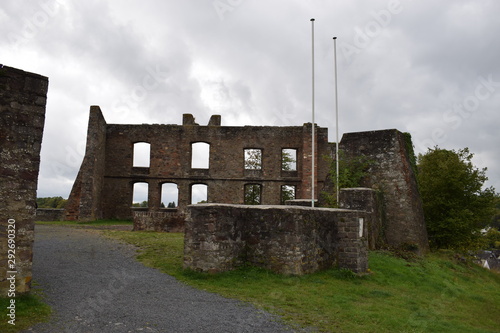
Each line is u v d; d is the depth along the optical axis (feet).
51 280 30.09
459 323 27.73
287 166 129.90
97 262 37.70
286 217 35.60
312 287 32.37
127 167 101.65
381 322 24.89
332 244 40.65
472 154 79.87
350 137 66.18
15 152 24.54
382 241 57.00
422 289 37.81
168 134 102.37
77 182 92.53
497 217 193.26
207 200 101.19
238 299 27.73
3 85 24.49
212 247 34.24
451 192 77.15
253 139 102.73
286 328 22.48
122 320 22.17
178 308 24.98
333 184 67.15
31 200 24.90
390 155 62.13
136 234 58.08
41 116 25.79
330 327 23.16
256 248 36.58
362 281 37.11
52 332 19.79
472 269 59.11
